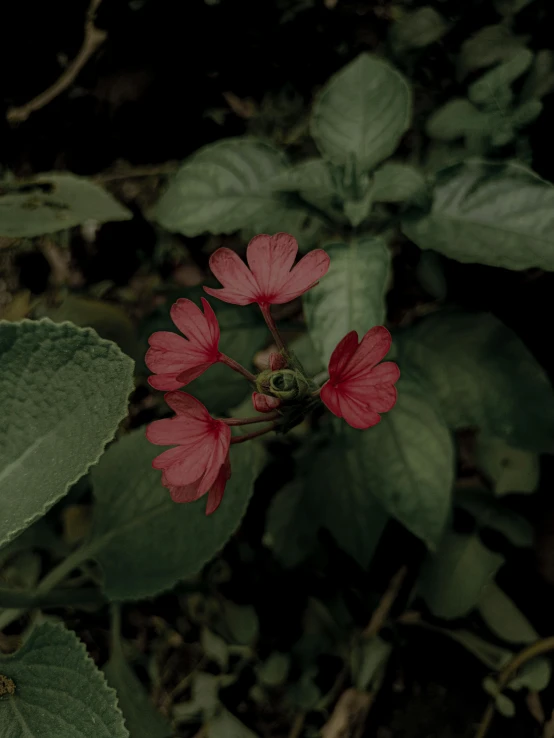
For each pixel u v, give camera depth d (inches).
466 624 15.8
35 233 15.8
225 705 16.6
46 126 19.7
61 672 11.5
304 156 18.5
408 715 15.8
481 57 16.2
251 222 14.4
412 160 17.4
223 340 14.7
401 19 17.1
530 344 16.3
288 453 17.2
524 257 13.0
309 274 10.5
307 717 16.3
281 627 16.8
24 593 13.8
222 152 14.8
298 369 10.4
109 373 10.8
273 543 16.3
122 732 11.0
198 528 13.6
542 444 14.0
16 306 19.3
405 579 16.3
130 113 19.1
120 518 13.7
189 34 17.8
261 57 18.2
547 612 15.8
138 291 19.4
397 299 17.4
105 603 14.6
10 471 10.7
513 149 15.2
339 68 18.3
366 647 16.0
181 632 17.3
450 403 14.3
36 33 18.4
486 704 15.6
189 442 9.9
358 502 14.9
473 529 15.5
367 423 9.7
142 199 19.3
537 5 16.1
